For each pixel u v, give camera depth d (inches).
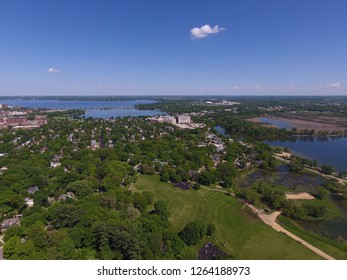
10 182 5142.7
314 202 5418.3
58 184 5206.7
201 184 6112.2
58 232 3284.9
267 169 7559.1
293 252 3609.7
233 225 4284.0
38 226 3440.0
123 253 3095.5
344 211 5064.0
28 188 5073.8
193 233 3614.7
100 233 3181.6
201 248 3563.0
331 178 6943.9
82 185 5000.0
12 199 4345.5
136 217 3978.8
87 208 3929.6
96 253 3137.3
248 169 7490.2
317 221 4621.1
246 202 5216.5
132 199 4611.2
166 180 6225.4
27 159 7440.9
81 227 3444.9
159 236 3368.6
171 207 4884.4
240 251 3587.6
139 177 6486.2
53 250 2947.8
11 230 3479.3
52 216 3816.4
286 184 6486.2
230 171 6678.2
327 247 3789.4
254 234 4028.1
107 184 5260.8
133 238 3088.1
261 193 5767.7
